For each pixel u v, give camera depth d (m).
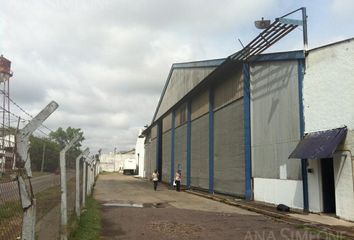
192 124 33.44
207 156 28.73
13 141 4.85
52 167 9.60
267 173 19.59
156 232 11.64
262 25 17.48
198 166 30.97
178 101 37.44
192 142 33.12
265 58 20.00
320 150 14.52
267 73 20.06
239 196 22.53
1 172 4.80
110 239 10.50
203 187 29.34
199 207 19.12
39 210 8.29
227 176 24.61
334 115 14.96
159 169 49.41
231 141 24.11
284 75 18.41
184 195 26.95
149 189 33.16
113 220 14.16
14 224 5.80
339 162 14.45
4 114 4.67
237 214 16.22
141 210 17.48
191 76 33.78
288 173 17.72
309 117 16.45
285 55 18.05
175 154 39.75
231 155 24.05
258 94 20.91
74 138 9.15
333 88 15.12
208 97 28.80
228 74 24.91
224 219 14.56
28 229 4.82
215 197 23.59
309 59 16.72
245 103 21.70
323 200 15.58
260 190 20.27
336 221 13.73
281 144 18.38
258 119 20.78
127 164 80.88
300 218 14.25
